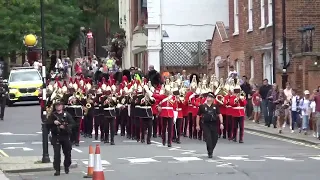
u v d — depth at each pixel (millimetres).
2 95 37750
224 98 28797
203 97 29266
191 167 20000
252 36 42531
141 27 58062
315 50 37188
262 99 34750
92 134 31391
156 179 17797
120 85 30984
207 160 21656
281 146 26328
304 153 23656
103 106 27688
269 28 39406
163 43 54094
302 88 34781
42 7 22812
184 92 29984
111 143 27344
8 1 57844
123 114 30719
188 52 54062
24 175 19641
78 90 28078
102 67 51344
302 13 37844
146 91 27500
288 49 37531
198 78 34812
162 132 27188
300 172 18750
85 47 79625
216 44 49406
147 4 54438
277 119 32375
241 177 17891
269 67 39781
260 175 18219
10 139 29500
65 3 67688
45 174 19672
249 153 23641
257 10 41562
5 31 57375
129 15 65688
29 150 25625
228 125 28875
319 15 37875
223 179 17578
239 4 44844
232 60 46344
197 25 54594
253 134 31859
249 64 43344
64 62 63781
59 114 19250
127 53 66875
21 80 47375
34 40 24359
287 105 31578
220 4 54781
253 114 37406
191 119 29859
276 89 33688
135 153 23984
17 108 45344
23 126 34688
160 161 21594
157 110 27250
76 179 18438
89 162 18672
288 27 37844
